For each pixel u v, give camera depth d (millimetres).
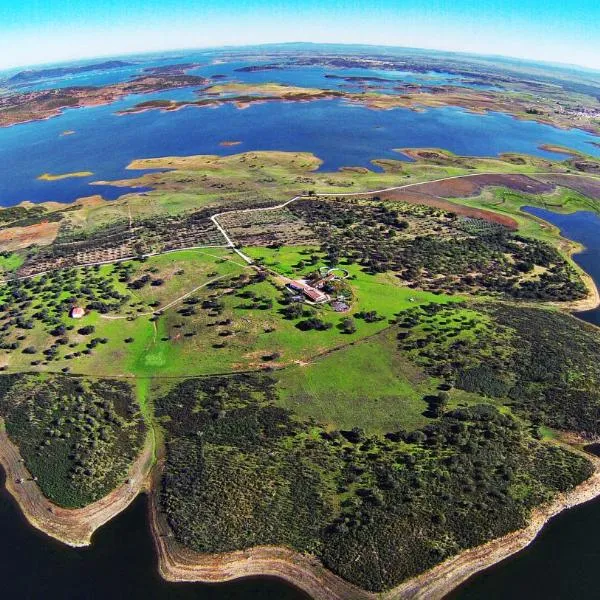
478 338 104062
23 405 90812
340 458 78000
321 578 62844
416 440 80438
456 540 66188
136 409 89500
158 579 63438
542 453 79062
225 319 111938
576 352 101250
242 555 65562
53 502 73625
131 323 113375
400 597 60656
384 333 105812
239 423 84938
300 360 99438
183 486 74375
